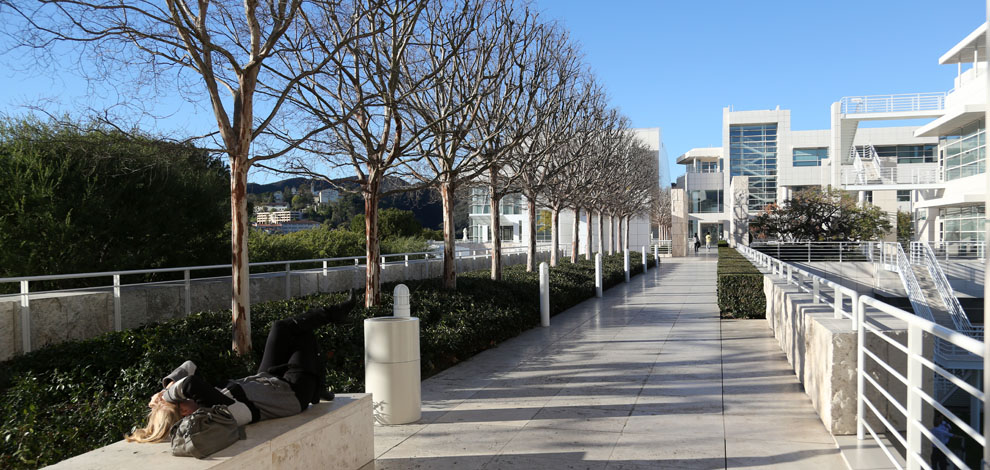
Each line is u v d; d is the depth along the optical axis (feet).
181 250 56.24
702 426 19.67
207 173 57.77
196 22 26.58
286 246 75.15
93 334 30.76
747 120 215.10
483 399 23.66
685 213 173.78
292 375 13.85
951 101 115.03
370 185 36.55
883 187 121.08
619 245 149.18
